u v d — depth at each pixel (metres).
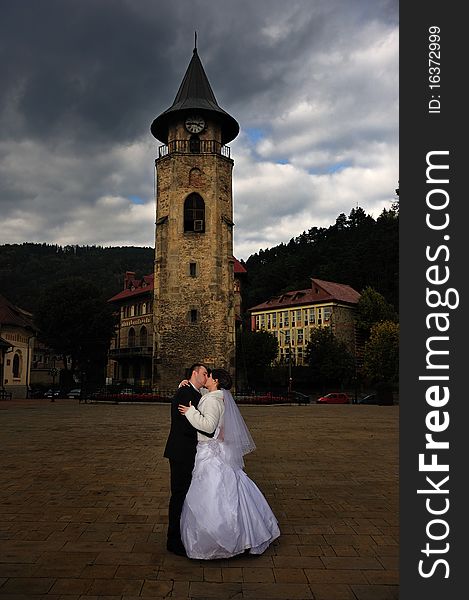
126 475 9.63
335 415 26.77
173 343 39.91
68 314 63.72
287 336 78.50
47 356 89.31
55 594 4.41
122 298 72.19
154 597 4.36
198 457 5.51
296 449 13.32
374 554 5.48
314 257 107.12
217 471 5.41
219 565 5.13
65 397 54.69
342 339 74.19
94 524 6.50
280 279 106.94
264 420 23.05
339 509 7.34
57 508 7.27
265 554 5.47
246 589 4.55
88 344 66.19
